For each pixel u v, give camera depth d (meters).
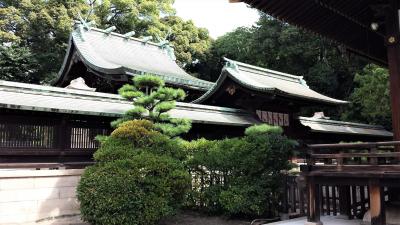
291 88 20.55
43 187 9.55
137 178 8.25
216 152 10.52
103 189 8.03
